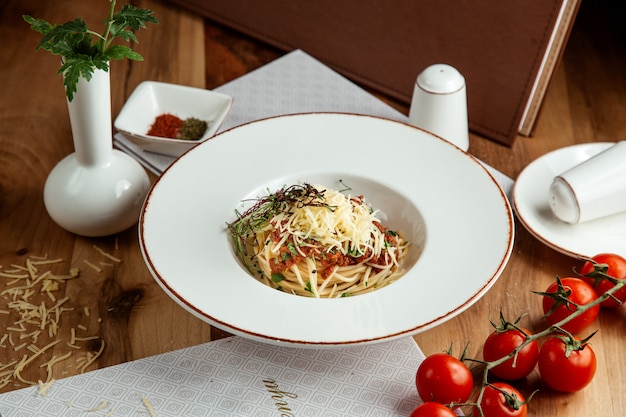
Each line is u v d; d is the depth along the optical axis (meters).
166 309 0.87
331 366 0.82
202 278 0.82
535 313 0.87
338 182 0.93
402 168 0.92
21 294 0.87
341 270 0.86
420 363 0.82
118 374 0.81
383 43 1.12
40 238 0.92
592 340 0.85
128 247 0.92
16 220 0.94
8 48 1.14
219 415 0.79
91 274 0.89
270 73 1.11
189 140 0.98
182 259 0.83
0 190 0.96
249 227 0.87
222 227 0.87
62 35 0.81
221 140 0.93
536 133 1.08
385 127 0.95
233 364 0.82
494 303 0.88
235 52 1.17
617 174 0.90
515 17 1.02
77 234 0.92
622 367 0.83
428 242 0.86
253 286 0.82
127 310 0.87
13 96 1.08
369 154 0.93
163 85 1.01
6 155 1.00
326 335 0.78
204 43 1.18
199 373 0.81
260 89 1.09
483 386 0.76
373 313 0.79
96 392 0.80
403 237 0.90
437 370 0.77
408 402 0.80
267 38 1.18
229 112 1.04
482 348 0.84
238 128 0.94
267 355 0.83
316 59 1.16
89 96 0.86
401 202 0.91
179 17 1.22
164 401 0.79
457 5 1.05
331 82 1.11
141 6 1.22
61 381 0.80
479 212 0.87
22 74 1.11
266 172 0.92
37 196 0.96
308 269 0.85
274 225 0.86
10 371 0.82
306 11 1.15
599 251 0.89
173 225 0.86
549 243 0.89
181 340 0.84
